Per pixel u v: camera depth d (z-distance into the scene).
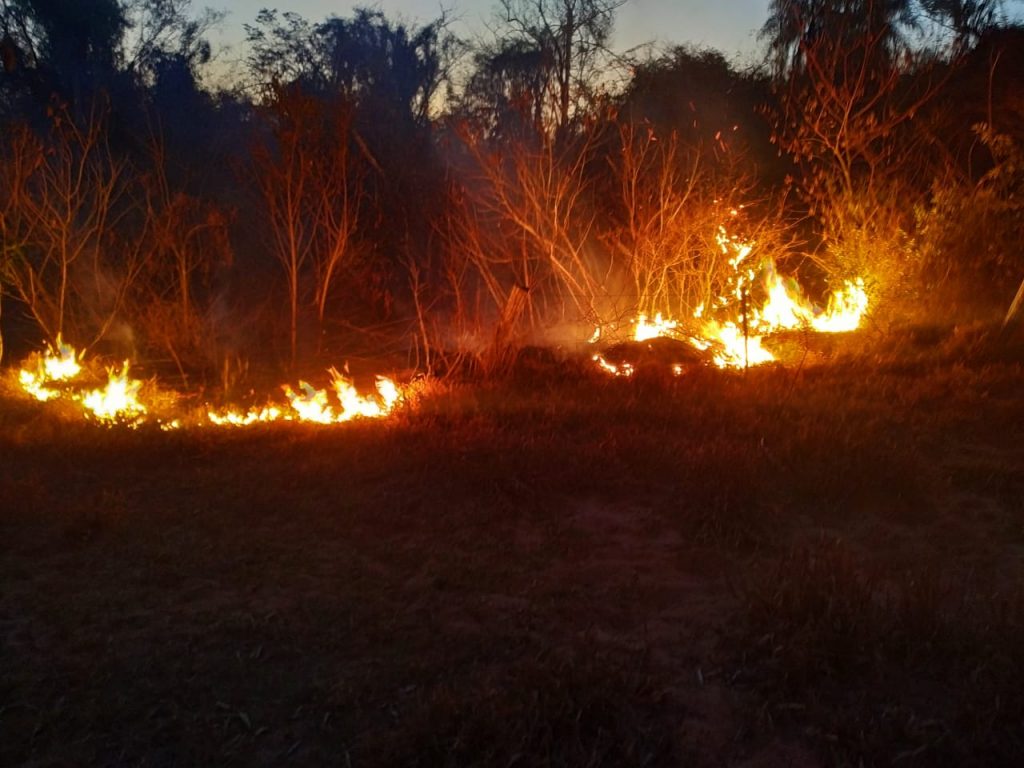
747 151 16.58
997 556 5.27
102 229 13.39
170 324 12.95
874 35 14.98
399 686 4.09
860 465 6.27
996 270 13.02
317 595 4.95
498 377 10.29
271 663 4.30
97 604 4.89
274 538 5.75
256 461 7.38
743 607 4.55
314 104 12.05
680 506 5.93
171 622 4.69
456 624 4.62
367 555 5.49
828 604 4.28
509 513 6.00
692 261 13.02
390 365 12.16
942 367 9.84
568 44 17.84
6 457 7.66
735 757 3.58
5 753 3.69
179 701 4.02
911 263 13.16
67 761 3.63
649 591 4.93
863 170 15.42
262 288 14.21
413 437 7.54
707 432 7.49
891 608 4.44
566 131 14.16
